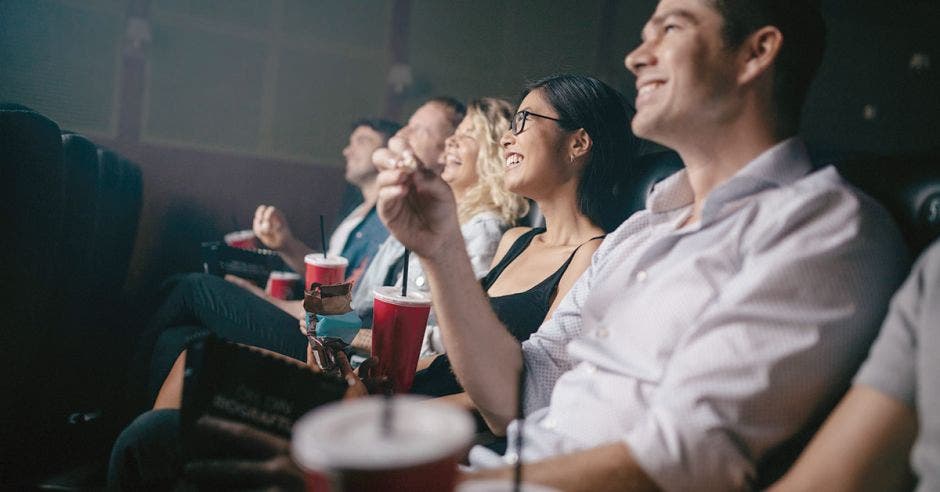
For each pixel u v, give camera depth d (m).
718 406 0.82
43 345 1.84
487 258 1.99
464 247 1.14
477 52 4.65
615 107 1.74
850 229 0.86
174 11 4.07
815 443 0.76
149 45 4.04
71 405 2.23
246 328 1.96
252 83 4.25
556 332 1.27
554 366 1.25
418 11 4.53
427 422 0.51
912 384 0.72
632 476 0.82
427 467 0.47
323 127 4.41
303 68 4.35
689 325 0.94
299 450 0.46
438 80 4.61
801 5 1.00
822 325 0.82
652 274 1.05
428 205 1.08
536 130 1.71
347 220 2.91
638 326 1.00
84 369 2.37
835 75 5.49
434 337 1.77
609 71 4.75
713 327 0.86
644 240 1.18
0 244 1.50
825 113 5.53
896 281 0.87
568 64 4.73
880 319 0.84
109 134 4.01
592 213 1.73
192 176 4.10
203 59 4.14
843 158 1.24
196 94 4.14
